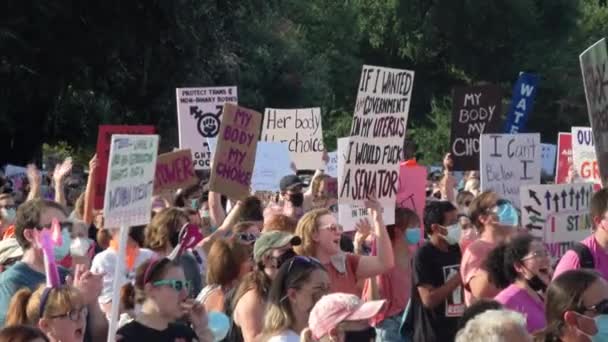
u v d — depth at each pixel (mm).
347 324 5250
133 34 27516
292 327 5887
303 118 15258
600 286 5758
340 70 50906
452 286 8406
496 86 12859
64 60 26969
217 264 7438
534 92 13398
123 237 6699
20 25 26016
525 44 48969
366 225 8875
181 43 28797
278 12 37500
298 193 10727
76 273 6863
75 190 20562
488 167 11570
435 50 50875
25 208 7309
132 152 6770
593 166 12930
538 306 7016
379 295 8781
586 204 9859
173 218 8359
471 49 49688
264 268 6934
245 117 10844
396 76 8781
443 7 49094
